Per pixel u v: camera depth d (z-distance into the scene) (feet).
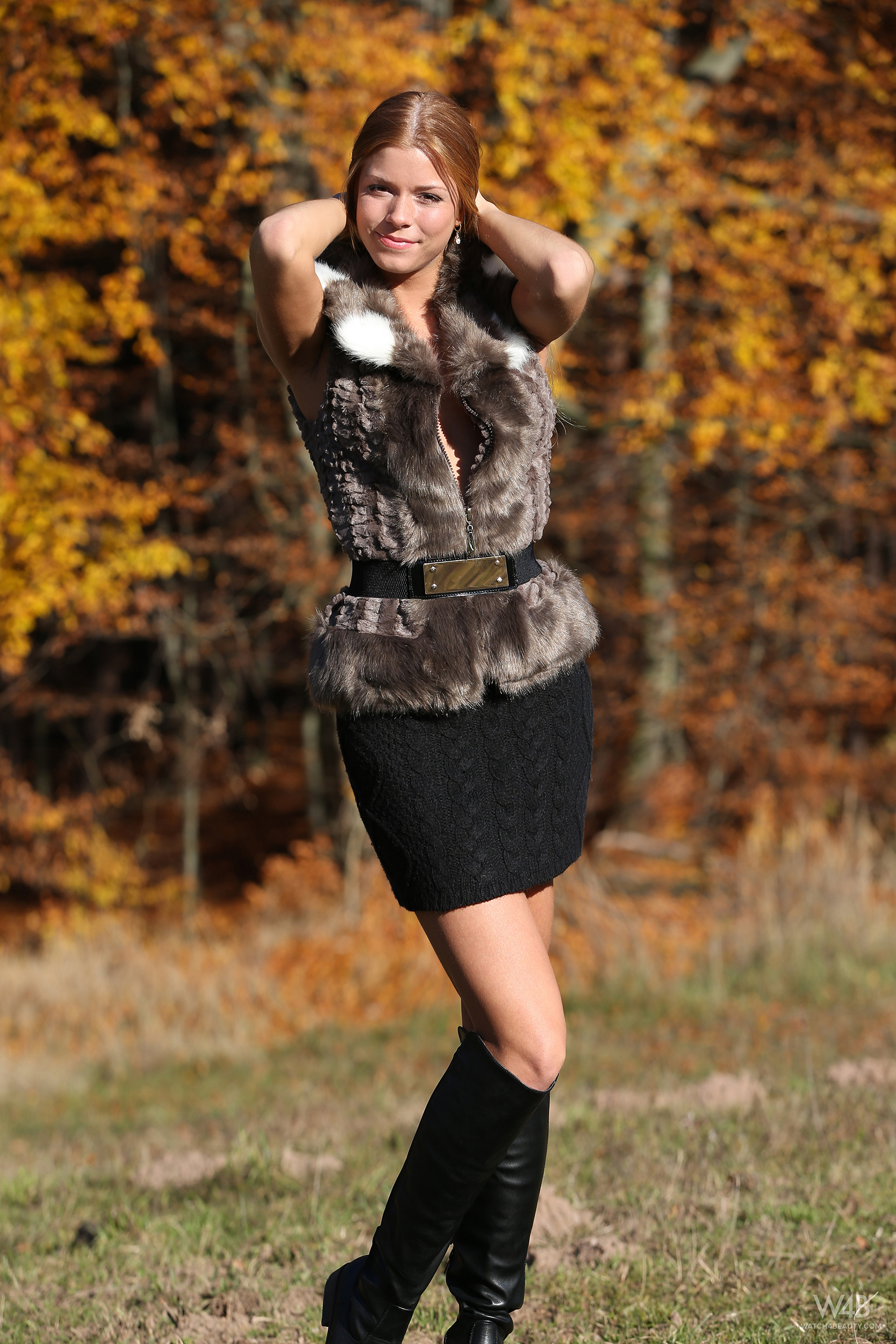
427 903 15.40
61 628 103.65
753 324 102.01
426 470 15.48
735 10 99.45
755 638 125.39
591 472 117.39
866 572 132.67
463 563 15.65
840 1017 53.62
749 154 107.55
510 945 15.28
